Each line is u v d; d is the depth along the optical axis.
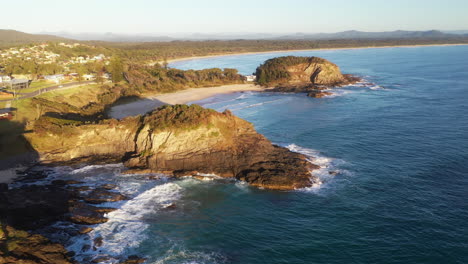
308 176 60.47
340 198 53.41
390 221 46.62
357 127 90.81
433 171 62.19
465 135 81.94
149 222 47.16
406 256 39.38
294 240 43.12
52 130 70.88
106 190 56.28
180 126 66.81
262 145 69.94
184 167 64.94
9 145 68.25
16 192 53.38
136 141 69.88
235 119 72.69
